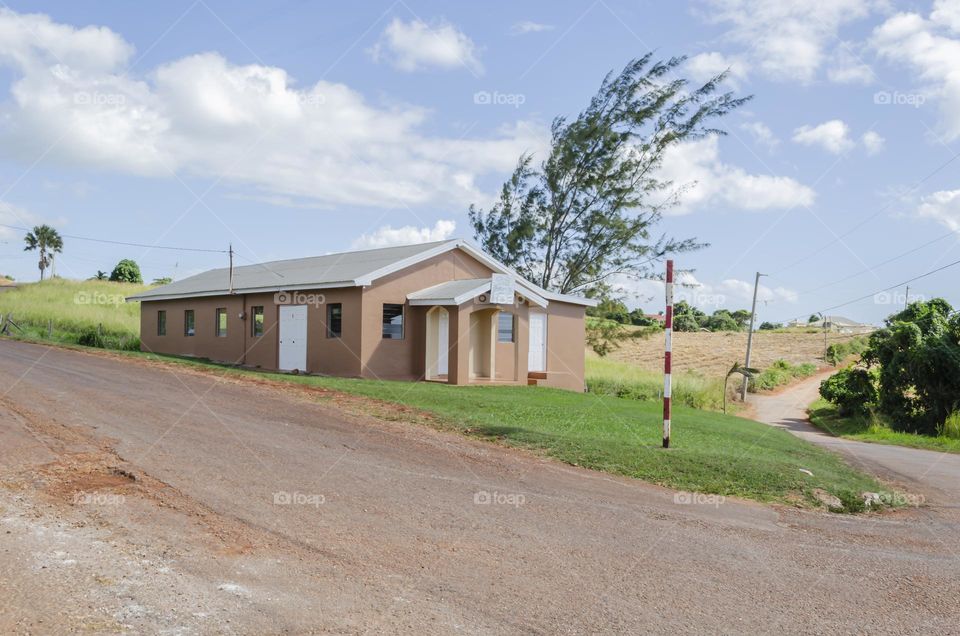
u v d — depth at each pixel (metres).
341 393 15.88
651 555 6.50
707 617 5.12
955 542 7.89
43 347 24.88
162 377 17.12
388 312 21.89
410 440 11.09
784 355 66.50
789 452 14.35
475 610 4.96
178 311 29.94
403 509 7.41
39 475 7.64
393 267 21.67
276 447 9.88
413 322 22.42
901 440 24.08
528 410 15.42
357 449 10.18
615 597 5.39
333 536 6.38
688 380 35.81
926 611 5.50
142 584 4.96
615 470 10.13
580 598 5.32
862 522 8.63
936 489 12.08
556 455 10.76
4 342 26.56
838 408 34.69
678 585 5.75
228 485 7.80
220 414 12.20
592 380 31.52
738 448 13.34
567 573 5.86
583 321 27.52
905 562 6.87
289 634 4.36
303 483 8.12
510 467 9.80
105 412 11.69
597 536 6.99
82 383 15.09
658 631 4.82
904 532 8.23
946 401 28.16
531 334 25.44
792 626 5.05
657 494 9.04
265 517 6.79
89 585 4.86
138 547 5.71
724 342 75.25
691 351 63.53
